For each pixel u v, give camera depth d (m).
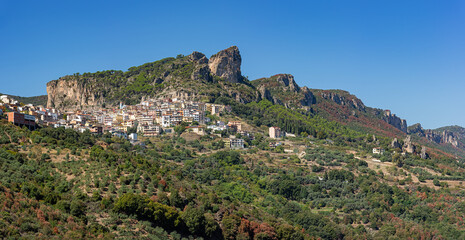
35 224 176.88
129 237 192.38
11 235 166.00
